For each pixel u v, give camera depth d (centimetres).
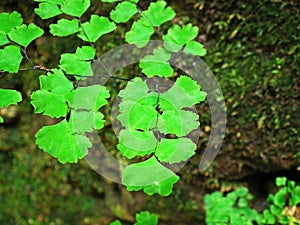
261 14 42
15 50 35
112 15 36
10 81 48
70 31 35
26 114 49
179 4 43
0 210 53
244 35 43
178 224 47
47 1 35
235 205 46
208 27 43
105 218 50
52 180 52
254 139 44
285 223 43
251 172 45
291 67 42
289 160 43
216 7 43
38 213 53
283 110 43
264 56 43
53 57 46
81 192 51
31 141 50
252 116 43
